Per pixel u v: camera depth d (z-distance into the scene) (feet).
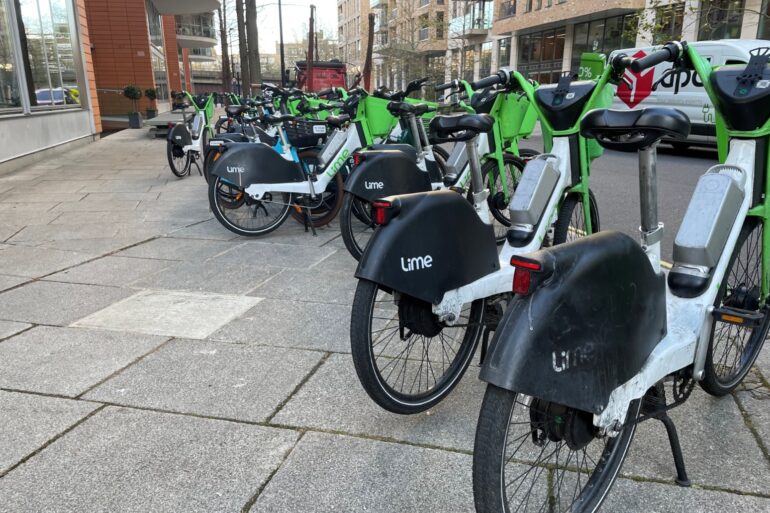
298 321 12.00
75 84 48.06
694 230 7.57
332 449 7.85
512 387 4.89
